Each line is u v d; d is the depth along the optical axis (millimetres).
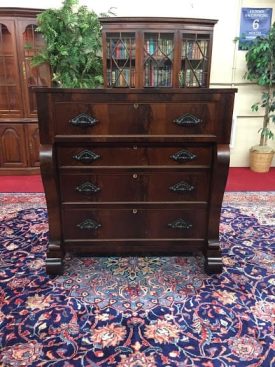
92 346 1284
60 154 1592
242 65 3738
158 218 1713
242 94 3838
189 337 1330
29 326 1381
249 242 2123
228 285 1666
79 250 1761
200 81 3377
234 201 2836
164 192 1668
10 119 3486
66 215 1694
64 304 1523
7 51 3334
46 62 3227
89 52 3127
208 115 1517
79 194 1657
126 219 1711
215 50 3680
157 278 1730
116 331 1360
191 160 1612
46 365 1194
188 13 3570
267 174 3727
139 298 1570
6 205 2734
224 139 1553
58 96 1473
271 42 3348
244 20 3600
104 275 1757
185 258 1925
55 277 1731
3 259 1904
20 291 1612
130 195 1669
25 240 2131
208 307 1504
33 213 2566
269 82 3500
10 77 3393
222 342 1305
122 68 3285
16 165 3643
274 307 1503
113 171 1623
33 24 3256
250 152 3920
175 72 3291
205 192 1673
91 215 1696
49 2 3457
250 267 1831
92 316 1446
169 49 3254
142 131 1535
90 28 3086
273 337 1325
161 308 1499
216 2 3539
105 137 1533
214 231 1713
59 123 1514
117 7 3533
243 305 1517
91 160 1598
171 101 1494
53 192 1609
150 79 3342
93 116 1506
